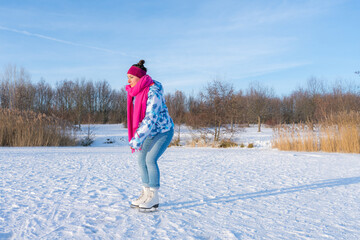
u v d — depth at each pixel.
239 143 17.36
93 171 5.34
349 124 10.59
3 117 13.95
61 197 3.18
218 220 2.37
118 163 6.73
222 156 8.74
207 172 5.24
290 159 7.79
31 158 7.64
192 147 16.39
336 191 3.58
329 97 31.44
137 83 2.57
